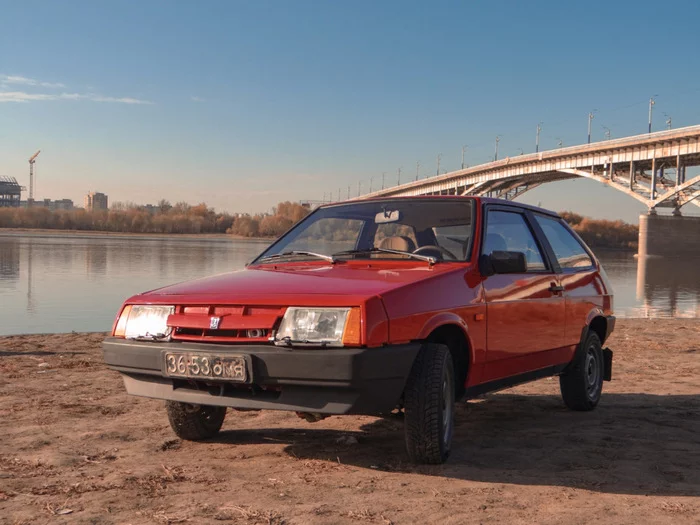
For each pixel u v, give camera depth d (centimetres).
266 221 17050
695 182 7694
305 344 331
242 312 350
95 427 462
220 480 342
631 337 1083
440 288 377
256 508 298
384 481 341
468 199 448
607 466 379
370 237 452
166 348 352
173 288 393
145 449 407
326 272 400
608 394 620
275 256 456
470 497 317
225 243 11894
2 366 738
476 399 591
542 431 468
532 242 486
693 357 864
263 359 332
